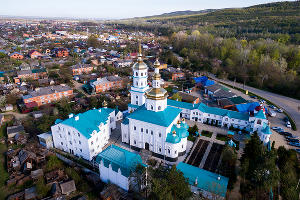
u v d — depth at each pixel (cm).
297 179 6159
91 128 6975
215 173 6178
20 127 8394
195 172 5925
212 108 9538
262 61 16062
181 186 4750
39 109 10550
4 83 13700
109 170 5819
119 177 5694
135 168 5612
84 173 6412
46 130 7988
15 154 7062
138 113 7119
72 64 18438
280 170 6519
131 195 5625
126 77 15038
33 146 7275
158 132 6806
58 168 6494
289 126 9431
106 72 16675
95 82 12988
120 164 5756
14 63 18250
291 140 8338
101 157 6106
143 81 8688
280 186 5947
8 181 5997
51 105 10838
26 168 6353
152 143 7081
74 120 6925
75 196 5628
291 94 13488
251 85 15462
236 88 14712
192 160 7050
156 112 6950
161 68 18475
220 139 8294
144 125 6950
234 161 6556
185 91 13775
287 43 19238
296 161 6812
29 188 5650
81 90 13400
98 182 6034
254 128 8388
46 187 5631
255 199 5338
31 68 16925
